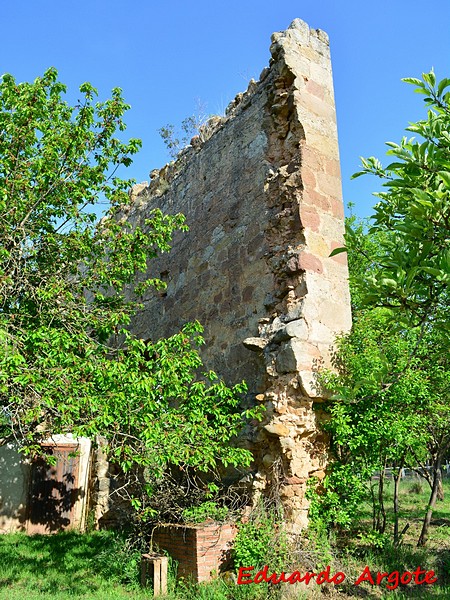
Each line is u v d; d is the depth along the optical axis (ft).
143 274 39.22
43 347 20.15
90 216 26.13
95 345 21.90
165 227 26.71
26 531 39.58
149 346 22.21
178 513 23.88
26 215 23.53
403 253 13.57
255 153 28.78
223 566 21.22
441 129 13.26
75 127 24.94
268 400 23.02
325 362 22.85
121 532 32.96
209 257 31.42
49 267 25.02
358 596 18.75
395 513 24.64
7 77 24.13
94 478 40.27
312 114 26.61
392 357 21.81
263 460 22.91
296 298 24.03
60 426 20.06
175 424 20.66
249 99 30.12
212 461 20.38
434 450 28.17
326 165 26.32
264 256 26.53
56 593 20.67
